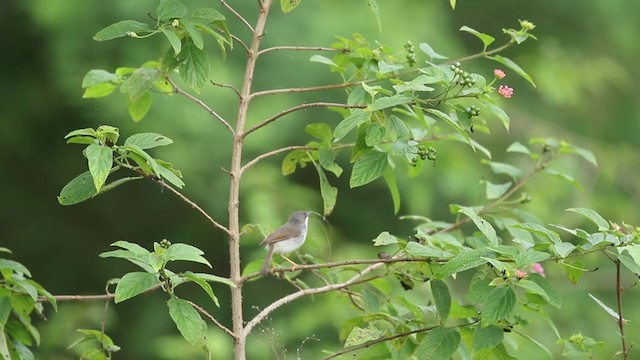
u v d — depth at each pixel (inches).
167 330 595.2
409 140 245.8
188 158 522.3
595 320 569.0
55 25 535.2
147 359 590.9
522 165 580.7
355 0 554.3
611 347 554.9
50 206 608.7
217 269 599.5
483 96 232.8
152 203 604.7
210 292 218.4
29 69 574.9
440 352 231.6
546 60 624.7
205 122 521.3
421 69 237.8
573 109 653.3
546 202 553.0
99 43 534.6
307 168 586.9
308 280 546.0
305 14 536.1
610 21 653.3
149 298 597.9
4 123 579.8
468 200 570.3
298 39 530.6
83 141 222.1
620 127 666.8
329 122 537.0
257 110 526.3
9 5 556.7
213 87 520.1
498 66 620.7
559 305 216.2
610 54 667.4
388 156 252.7
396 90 227.8
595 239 221.0
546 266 518.6
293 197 544.1
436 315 251.3
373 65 269.1
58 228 613.3
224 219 546.6
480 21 625.3
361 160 236.7
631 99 668.1
